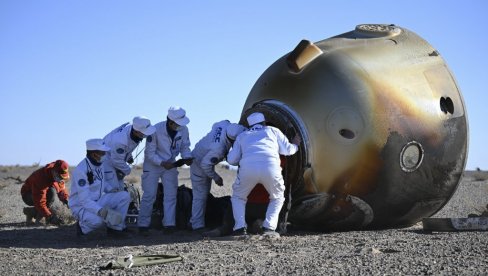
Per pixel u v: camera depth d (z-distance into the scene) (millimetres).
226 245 9656
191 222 12055
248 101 11625
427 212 11203
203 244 9828
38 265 8375
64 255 9195
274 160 10148
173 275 7449
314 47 10859
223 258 8508
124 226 11406
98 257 8922
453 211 15484
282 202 10320
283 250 9047
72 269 8008
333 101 10367
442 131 10719
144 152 12047
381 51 11039
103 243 10570
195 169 11984
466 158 11211
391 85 10555
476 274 7113
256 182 10234
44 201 13898
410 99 10562
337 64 10641
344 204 10492
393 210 10727
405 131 10367
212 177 11555
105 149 11211
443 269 7375
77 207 11227
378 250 8711
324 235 10492
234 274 7402
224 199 12578
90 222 11078
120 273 7625
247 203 10859
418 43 11453
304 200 10578
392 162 10312
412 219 11164
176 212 12375
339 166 10266
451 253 8359
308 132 10359
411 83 10734
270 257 8516
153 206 12680
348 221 10820
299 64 10789
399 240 9648
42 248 9945
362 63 10695
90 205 11086
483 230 10461
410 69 10906
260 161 10125
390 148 10281
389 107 10375
